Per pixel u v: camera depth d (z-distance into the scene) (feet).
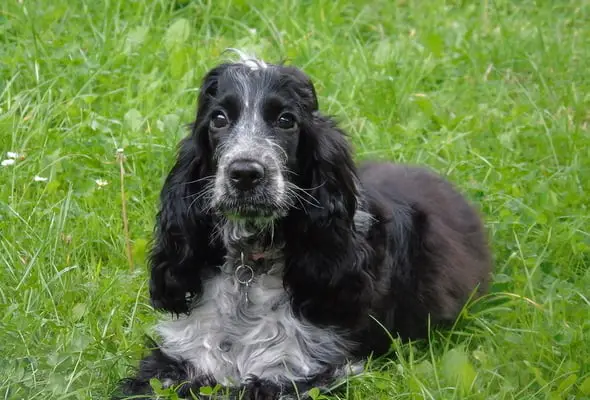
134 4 42.04
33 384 24.52
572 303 28.25
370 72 39.86
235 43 40.83
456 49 42.34
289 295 24.89
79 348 25.55
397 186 28.43
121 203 31.99
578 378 25.20
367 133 36.11
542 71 41.42
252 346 24.99
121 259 30.32
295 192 23.97
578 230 31.37
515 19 45.93
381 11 45.57
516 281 29.48
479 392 24.36
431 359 26.23
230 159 23.12
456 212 29.50
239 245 24.80
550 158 36.09
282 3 43.83
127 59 38.96
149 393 24.36
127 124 35.32
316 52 40.75
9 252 29.73
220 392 24.45
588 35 44.73
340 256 24.54
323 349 25.02
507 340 26.37
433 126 37.70
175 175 24.99
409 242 26.91
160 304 25.67
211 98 24.20
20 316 26.71
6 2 41.60
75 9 42.06
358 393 24.38
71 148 34.09
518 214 32.60
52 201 32.12
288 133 23.70
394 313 26.40
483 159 34.83
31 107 36.17
